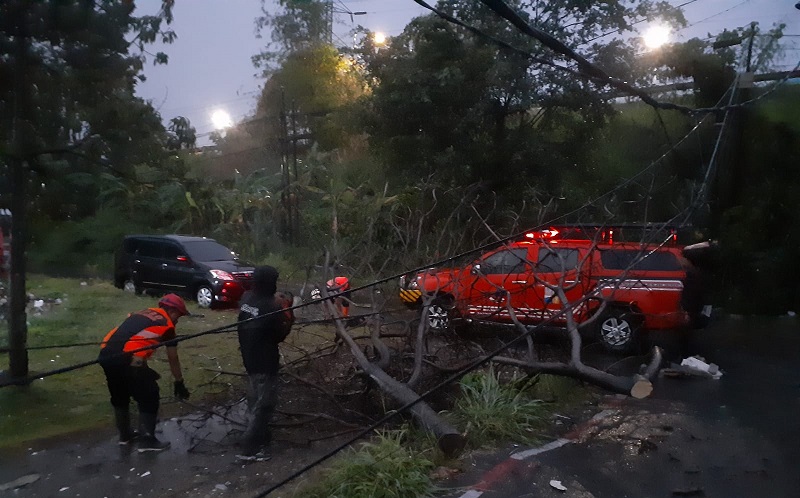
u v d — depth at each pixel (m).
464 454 5.85
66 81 7.54
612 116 17.48
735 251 13.70
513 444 6.17
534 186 16.91
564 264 8.52
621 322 9.83
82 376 8.38
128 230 15.53
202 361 9.11
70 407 7.15
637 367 9.35
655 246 9.88
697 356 10.12
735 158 14.17
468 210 15.73
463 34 17.59
